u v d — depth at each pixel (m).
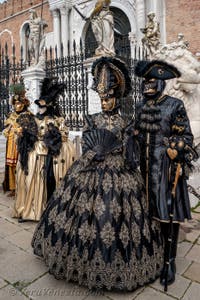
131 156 2.43
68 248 2.27
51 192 3.65
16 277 2.51
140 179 2.52
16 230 3.46
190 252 2.93
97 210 2.24
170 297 2.23
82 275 2.21
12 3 20.27
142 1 13.19
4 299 2.24
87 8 15.91
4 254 2.89
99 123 2.52
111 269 2.13
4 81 10.29
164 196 2.30
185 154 2.26
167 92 4.37
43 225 2.56
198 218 3.84
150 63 2.35
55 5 16.69
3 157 7.71
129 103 5.18
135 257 2.20
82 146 2.54
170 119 2.34
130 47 14.08
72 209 2.37
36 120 3.69
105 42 8.02
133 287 2.20
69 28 16.89
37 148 3.64
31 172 3.62
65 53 16.69
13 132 4.57
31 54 9.84
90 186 2.37
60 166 3.66
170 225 2.28
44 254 2.43
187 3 12.82
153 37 8.55
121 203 2.29
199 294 2.27
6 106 9.84
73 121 9.07
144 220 2.33
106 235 2.17
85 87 8.40
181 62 4.23
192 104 4.48
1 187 5.27
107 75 2.47
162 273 2.38
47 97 3.65
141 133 2.47
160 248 2.39
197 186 4.38
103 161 2.43
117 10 15.34
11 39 20.81
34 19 9.66
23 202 3.71
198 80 4.28
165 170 2.33
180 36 4.51
